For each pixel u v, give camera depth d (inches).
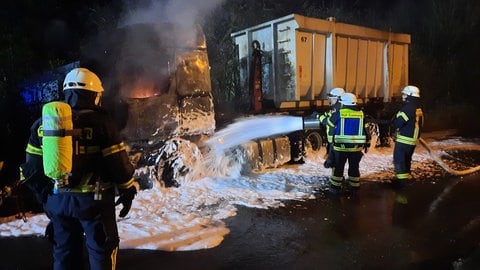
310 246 167.2
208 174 277.3
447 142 465.1
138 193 236.7
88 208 106.8
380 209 216.7
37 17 465.7
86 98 111.9
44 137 101.2
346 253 159.8
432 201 231.0
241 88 376.8
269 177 284.5
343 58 371.6
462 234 178.5
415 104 258.2
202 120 273.4
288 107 334.3
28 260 153.9
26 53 408.5
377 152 391.9
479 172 307.7
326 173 299.0
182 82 263.0
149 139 251.1
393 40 423.2
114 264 114.0
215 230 184.7
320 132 351.6
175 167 253.8
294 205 223.9
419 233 180.7
